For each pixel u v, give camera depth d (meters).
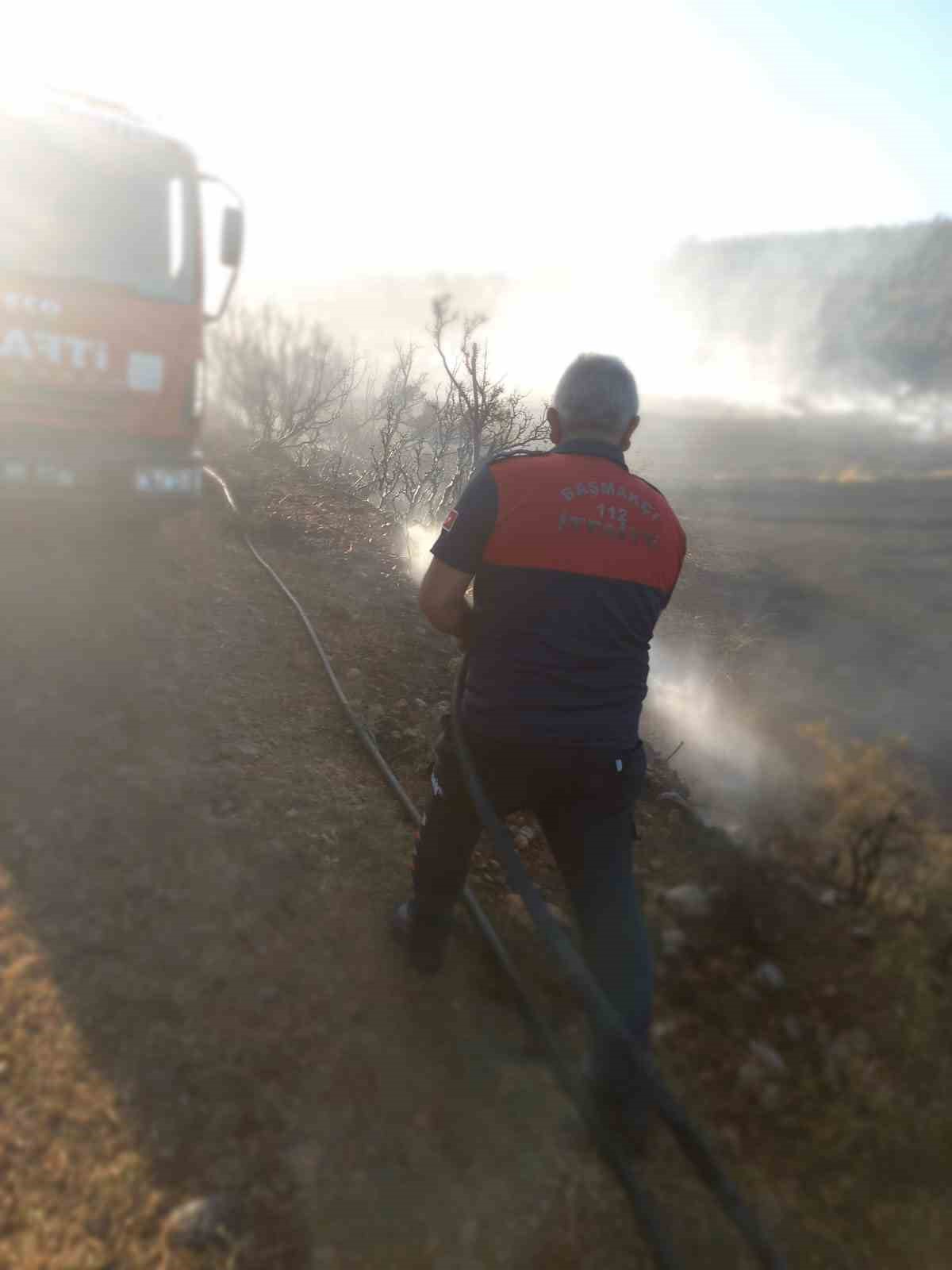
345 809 4.04
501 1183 2.58
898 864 3.72
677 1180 2.64
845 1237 2.52
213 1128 2.57
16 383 4.53
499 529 2.75
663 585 2.89
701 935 3.44
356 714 4.80
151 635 4.89
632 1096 2.58
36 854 3.28
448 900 3.13
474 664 2.87
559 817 2.88
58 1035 2.71
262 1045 2.83
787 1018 3.11
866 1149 2.74
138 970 2.97
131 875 3.32
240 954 3.13
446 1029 3.06
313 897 3.48
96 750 3.88
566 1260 2.42
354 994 3.10
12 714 3.92
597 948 2.69
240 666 4.91
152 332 4.87
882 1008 3.14
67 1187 2.37
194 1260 2.27
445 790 3.01
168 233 5.02
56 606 4.85
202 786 3.88
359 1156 2.58
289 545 6.80
